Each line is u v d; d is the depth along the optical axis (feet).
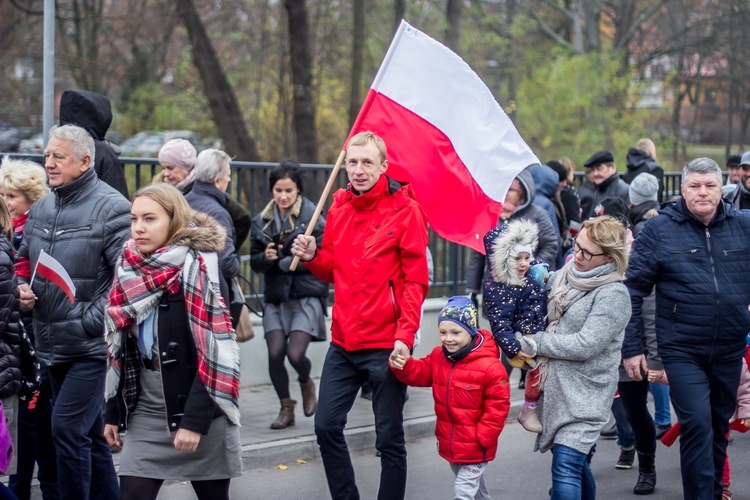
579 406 15.94
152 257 13.42
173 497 20.30
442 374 16.51
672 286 17.67
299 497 20.59
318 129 72.95
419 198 18.58
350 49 71.31
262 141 71.41
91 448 17.19
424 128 18.58
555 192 30.60
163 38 62.85
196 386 13.32
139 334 13.53
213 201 21.89
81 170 16.53
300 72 60.59
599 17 111.86
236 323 22.77
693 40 107.76
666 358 17.81
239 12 68.64
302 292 24.86
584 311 15.97
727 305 17.38
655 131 110.63
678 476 22.41
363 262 16.25
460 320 16.21
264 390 29.73
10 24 56.85
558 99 95.61
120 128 63.31
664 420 25.46
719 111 133.59
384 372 16.38
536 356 16.31
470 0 86.79
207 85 62.59
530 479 22.20
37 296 16.37
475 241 18.88
